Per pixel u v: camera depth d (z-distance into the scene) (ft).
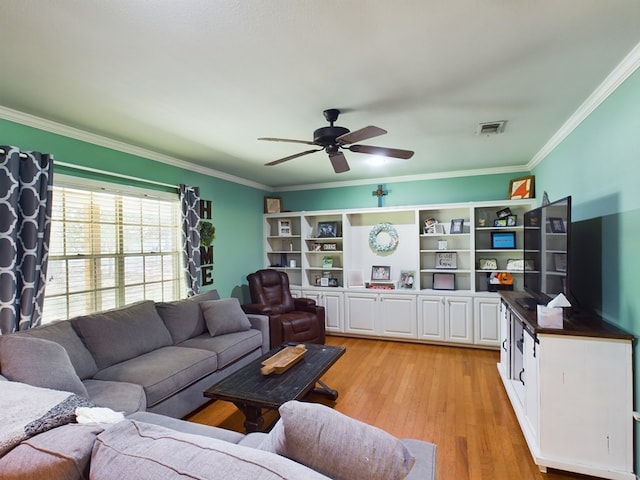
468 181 15.66
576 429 6.57
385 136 10.39
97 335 8.37
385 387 10.75
